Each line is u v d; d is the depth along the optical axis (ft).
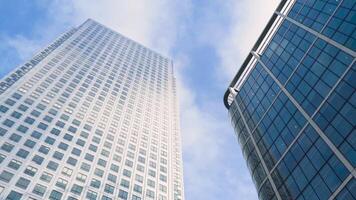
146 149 281.54
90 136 249.55
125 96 357.41
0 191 161.17
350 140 100.78
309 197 108.99
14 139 200.54
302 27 162.40
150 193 225.15
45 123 232.94
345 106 109.19
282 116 146.20
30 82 275.18
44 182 181.88
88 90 322.14
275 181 132.87
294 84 146.82
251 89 189.06
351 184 93.25
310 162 115.44
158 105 390.83
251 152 164.35
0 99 230.68
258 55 201.67
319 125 118.52
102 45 475.72
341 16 134.92
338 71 120.57
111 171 223.51
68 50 394.52
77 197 185.06
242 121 185.88
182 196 246.88
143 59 516.73
